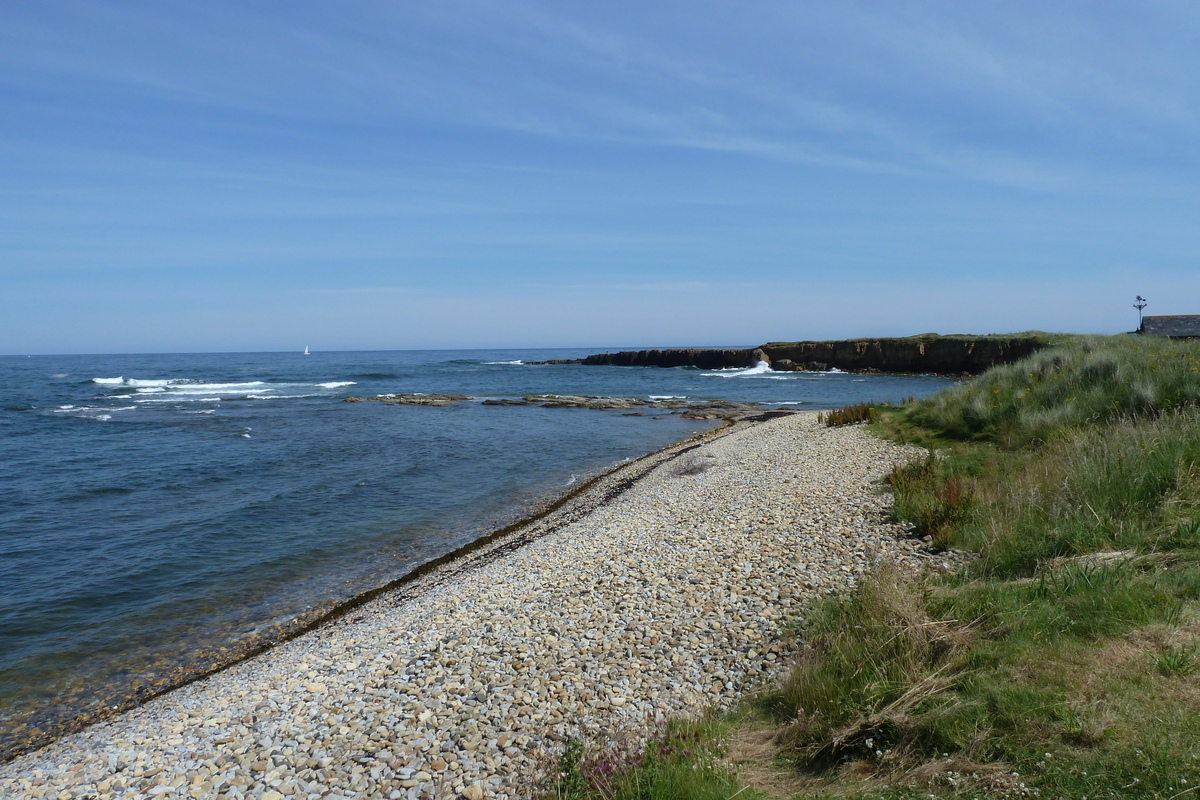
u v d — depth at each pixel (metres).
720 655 7.15
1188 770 3.63
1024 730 4.35
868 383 64.12
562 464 25.41
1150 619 5.20
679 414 42.31
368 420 40.19
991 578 7.35
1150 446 8.98
